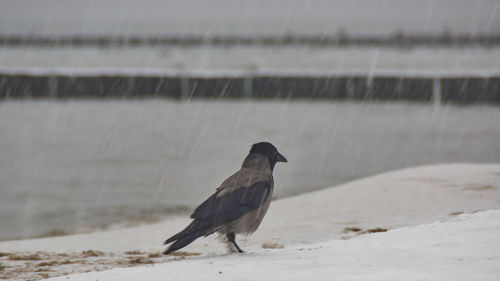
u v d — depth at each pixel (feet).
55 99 229.45
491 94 226.58
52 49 344.69
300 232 37.68
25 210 59.62
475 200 44.62
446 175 54.24
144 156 106.52
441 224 27.32
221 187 24.36
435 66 271.69
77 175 85.56
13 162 98.48
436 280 16.37
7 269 25.81
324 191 53.11
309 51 344.90
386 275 17.21
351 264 19.21
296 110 200.85
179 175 85.25
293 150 115.55
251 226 24.30
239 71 238.07
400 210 43.19
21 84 228.63
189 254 31.89
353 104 221.66
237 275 18.25
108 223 53.47
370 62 287.28
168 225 47.62
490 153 116.57
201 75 233.35
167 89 233.14
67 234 48.42
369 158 106.93
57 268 26.20
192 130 150.41
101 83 231.91
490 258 19.16
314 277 17.47
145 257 30.86
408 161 104.32
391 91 230.89
